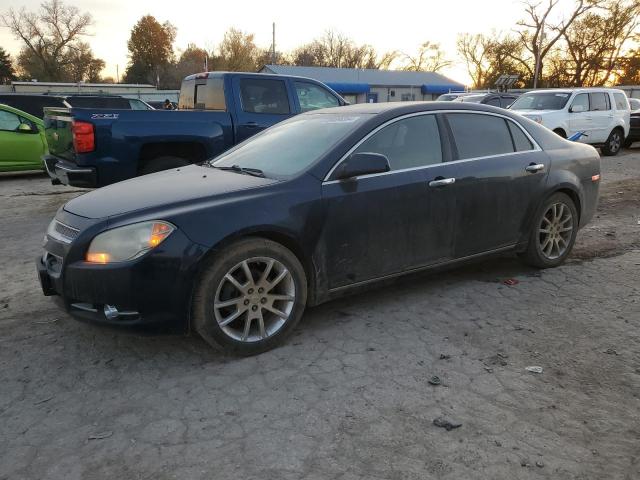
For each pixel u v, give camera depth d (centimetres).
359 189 381
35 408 296
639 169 1292
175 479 238
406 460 249
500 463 246
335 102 880
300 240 358
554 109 1466
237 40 6794
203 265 326
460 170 430
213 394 306
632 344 363
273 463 247
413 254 414
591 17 5153
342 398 300
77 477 241
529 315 411
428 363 338
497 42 6103
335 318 409
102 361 347
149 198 349
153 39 8419
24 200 920
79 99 1489
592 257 559
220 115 757
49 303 448
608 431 270
